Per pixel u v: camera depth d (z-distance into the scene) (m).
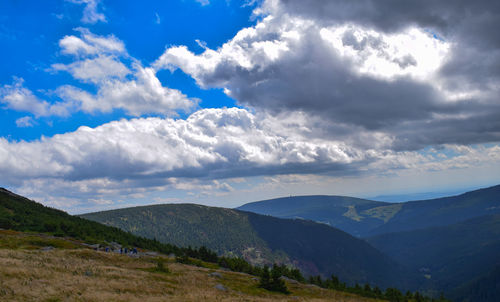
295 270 132.00
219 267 108.25
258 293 63.91
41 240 90.25
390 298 121.50
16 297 29.73
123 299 34.12
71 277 41.12
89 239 118.25
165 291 44.12
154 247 148.62
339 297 82.94
